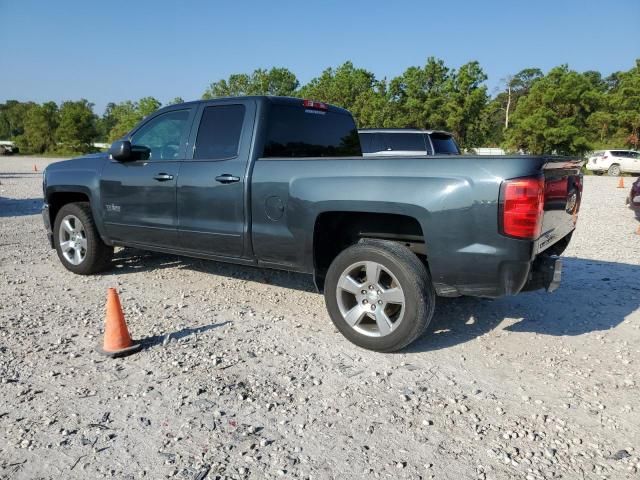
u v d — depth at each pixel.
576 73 39.44
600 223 10.93
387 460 2.66
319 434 2.89
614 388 3.46
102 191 5.74
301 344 4.16
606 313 4.95
